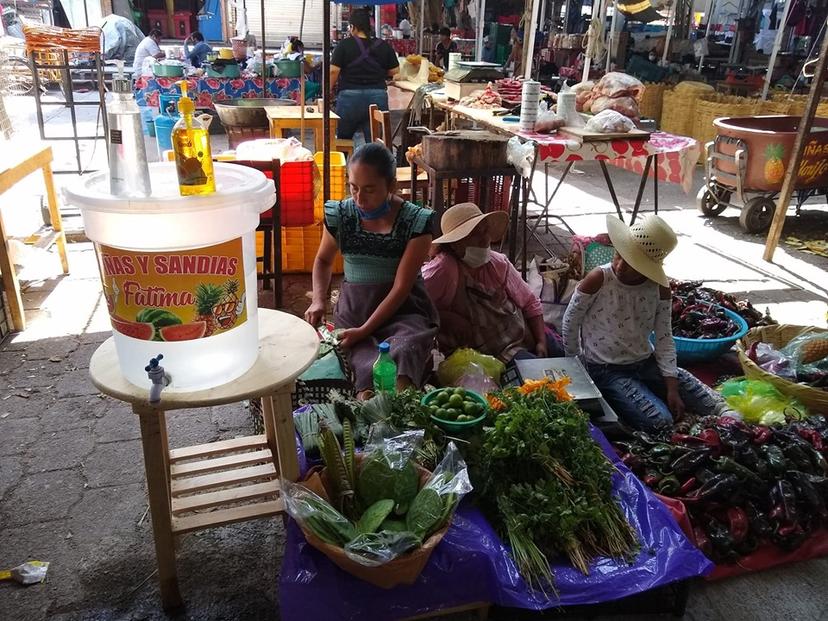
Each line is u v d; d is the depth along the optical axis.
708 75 13.38
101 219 1.64
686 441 2.67
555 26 15.74
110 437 3.05
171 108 9.20
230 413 3.28
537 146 4.65
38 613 2.15
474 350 3.26
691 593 2.30
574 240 4.11
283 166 4.27
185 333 1.77
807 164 6.10
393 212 2.90
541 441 2.27
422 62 8.39
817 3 13.55
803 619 2.22
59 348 3.80
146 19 18.62
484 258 3.36
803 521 2.48
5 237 3.82
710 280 5.13
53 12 15.09
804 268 5.45
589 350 3.25
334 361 2.94
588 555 2.18
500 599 2.03
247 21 13.59
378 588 1.97
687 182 5.12
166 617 2.15
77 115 10.64
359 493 2.09
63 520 2.54
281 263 4.70
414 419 2.40
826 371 3.19
